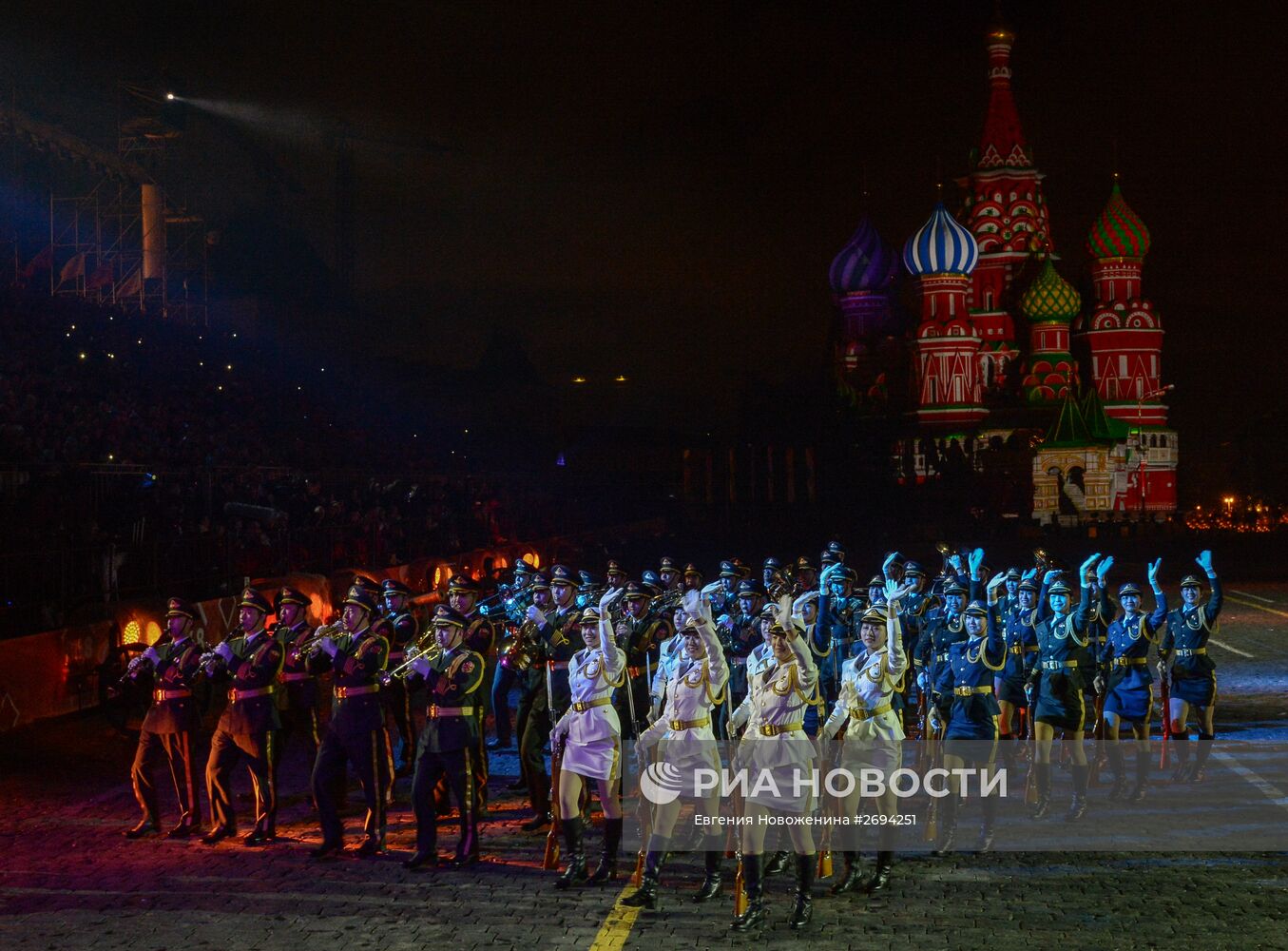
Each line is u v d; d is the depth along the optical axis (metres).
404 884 10.09
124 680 12.30
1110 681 13.23
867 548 62.44
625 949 8.47
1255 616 31.88
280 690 11.88
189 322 45.56
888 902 9.52
